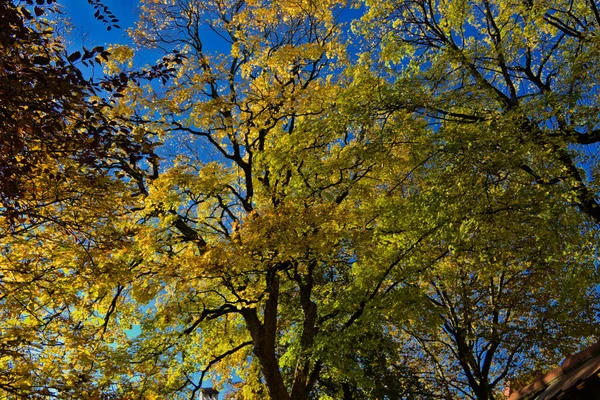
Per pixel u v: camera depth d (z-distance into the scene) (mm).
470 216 10484
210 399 14898
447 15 13508
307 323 13352
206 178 12148
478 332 18641
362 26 14367
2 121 5086
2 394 6375
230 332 15336
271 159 12734
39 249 7723
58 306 8438
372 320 11922
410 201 11516
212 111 12930
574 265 10594
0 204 6199
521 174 11352
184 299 11875
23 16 5559
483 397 17578
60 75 5148
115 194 7176
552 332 16922
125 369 10547
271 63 13695
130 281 10992
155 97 12602
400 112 11867
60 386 6488
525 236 11133
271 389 12414
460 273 15961
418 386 19688
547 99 10359
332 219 11125
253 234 10664
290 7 15281
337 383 17656
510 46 12367
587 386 6445
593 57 10258
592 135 11016
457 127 11688
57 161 6273
